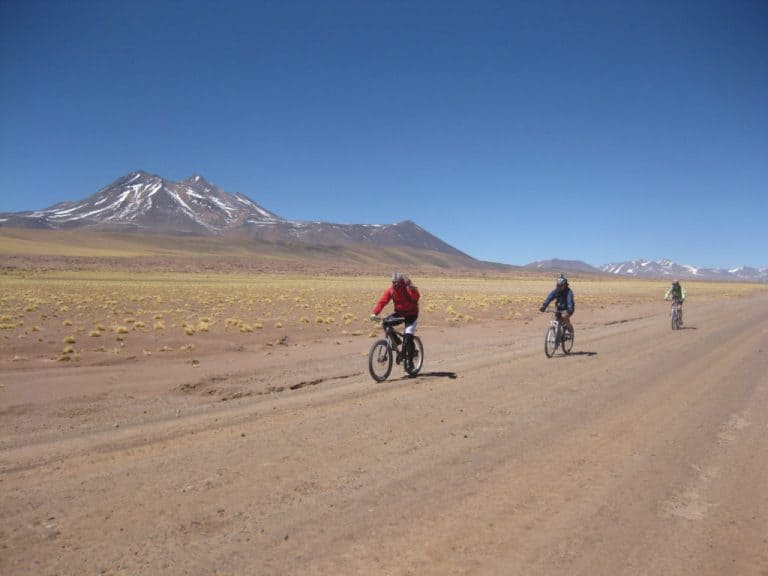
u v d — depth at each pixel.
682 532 4.52
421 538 4.36
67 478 5.70
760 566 4.01
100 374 12.42
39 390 10.63
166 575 3.80
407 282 11.59
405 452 6.52
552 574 3.86
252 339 19.12
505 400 9.39
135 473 5.82
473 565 3.96
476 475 5.77
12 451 6.74
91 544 4.25
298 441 6.99
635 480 5.67
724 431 7.53
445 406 8.94
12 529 4.51
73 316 26.80
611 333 21.11
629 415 8.37
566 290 14.89
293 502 5.04
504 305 39.72
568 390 10.24
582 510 4.92
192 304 36.12
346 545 4.23
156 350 16.45
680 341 18.20
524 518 4.74
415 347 11.91
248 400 9.66
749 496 5.29
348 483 5.51
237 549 4.16
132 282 74.75
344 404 9.16
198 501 5.05
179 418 8.37
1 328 20.66
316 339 19.66
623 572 3.90
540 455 6.44
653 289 93.00
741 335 19.95
